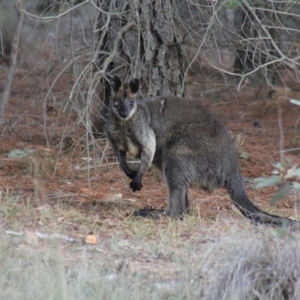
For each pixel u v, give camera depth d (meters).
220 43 16.19
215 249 8.95
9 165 14.38
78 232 10.52
